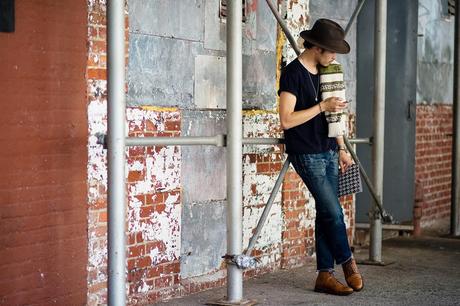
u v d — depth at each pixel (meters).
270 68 7.32
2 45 4.93
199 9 6.46
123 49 4.86
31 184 5.16
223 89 6.75
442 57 11.10
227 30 5.75
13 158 5.04
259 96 7.18
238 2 5.73
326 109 5.96
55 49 5.27
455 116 9.93
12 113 5.01
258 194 7.13
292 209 7.59
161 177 6.15
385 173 9.55
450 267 7.78
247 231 7.02
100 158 5.62
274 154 7.31
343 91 6.15
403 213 9.78
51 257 5.33
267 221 7.28
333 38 5.99
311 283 6.92
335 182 6.32
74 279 5.51
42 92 5.20
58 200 5.35
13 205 5.05
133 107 5.87
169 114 6.20
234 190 5.84
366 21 8.94
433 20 10.79
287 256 7.55
